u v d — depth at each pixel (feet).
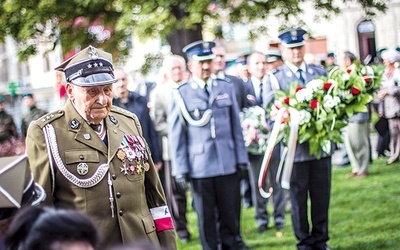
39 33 81.82
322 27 148.87
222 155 41.96
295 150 41.57
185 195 50.37
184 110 42.04
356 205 55.62
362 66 41.70
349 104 41.09
